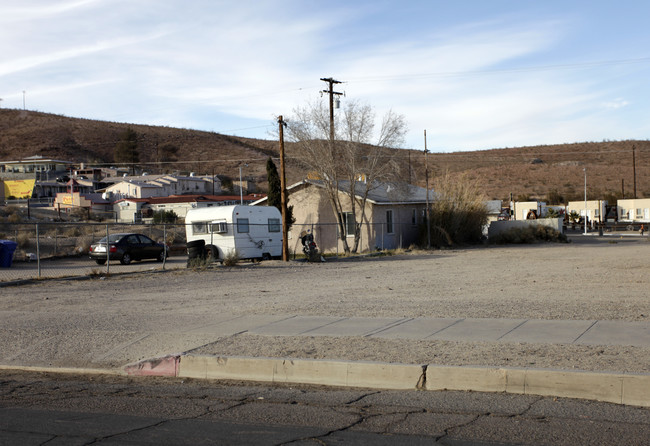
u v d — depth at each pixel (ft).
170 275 73.72
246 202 233.55
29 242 126.62
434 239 131.44
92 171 318.65
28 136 401.08
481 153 460.14
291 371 27.50
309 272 76.48
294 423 20.81
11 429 20.51
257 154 436.76
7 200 235.20
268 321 38.55
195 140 445.37
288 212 124.16
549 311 38.81
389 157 120.37
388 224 129.08
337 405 23.08
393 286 58.34
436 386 25.13
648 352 26.66
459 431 19.49
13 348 34.47
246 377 28.22
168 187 278.87
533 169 393.70
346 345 30.45
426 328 34.22
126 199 231.50
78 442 18.99
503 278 63.46
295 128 117.91
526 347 28.50
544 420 20.44
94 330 37.58
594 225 234.79
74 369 30.53
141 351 32.63
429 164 416.26
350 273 74.33
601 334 30.81
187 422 21.11
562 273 67.26
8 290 59.36
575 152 420.36
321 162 115.75
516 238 141.49
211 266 84.28
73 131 428.97
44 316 43.24
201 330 36.22
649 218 254.06
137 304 49.08
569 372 23.43
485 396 23.72
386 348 29.45
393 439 18.86
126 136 384.68
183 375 29.17
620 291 48.85
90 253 101.71
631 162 395.55
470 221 139.95
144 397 24.95
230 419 21.44
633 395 22.35
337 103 122.83
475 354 27.50
